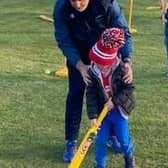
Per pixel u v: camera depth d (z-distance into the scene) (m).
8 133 4.98
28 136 4.92
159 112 5.58
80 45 4.18
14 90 6.25
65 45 4.16
